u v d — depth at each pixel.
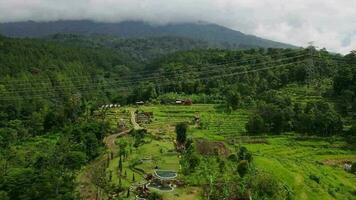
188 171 121.88
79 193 112.44
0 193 109.75
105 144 170.12
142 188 110.56
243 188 111.06
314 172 148.38
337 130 196.38
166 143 165.38
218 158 135.12
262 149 175.38
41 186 111.88
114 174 124.75
